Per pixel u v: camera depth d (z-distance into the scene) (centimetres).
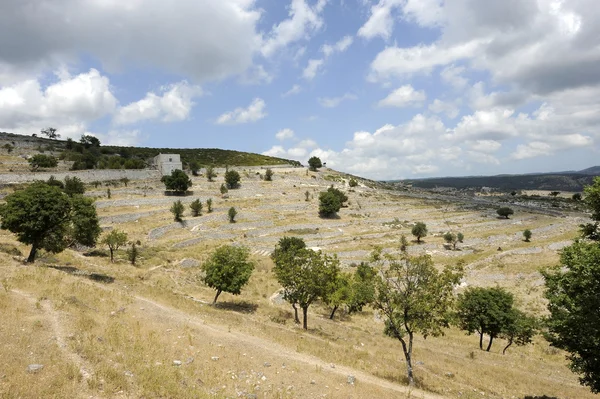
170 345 1648
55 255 3959
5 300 1742
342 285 3962
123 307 2125
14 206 2939
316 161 17425
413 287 1983
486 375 2450
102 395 1073
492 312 3528
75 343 1391
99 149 14675
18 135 15500
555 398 2120
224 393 1259
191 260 5206
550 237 8988
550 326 1861
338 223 9006
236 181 11094
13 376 1066
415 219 10138
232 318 2656
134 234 6238
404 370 2194
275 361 1706
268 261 5888
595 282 1540
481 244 8262
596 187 1841
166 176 9506
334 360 2011
